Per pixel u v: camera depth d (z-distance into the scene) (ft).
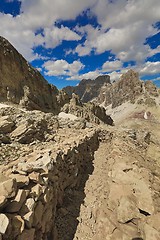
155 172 50.72
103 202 37.06
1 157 29.01
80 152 49.11
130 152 66.13
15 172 23.04
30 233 17.83
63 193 34.35
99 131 91.50
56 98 225.15
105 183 44.65
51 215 25.43
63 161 34.83
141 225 31.24
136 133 127.44
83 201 36.68
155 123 655.76
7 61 151.12
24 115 55.42
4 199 16.49
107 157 63.00
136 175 43.21
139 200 35.53
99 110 361.71
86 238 27.81
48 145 42.65
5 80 145.69
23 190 19.24
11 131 41.91
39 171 24.89
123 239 28.71
